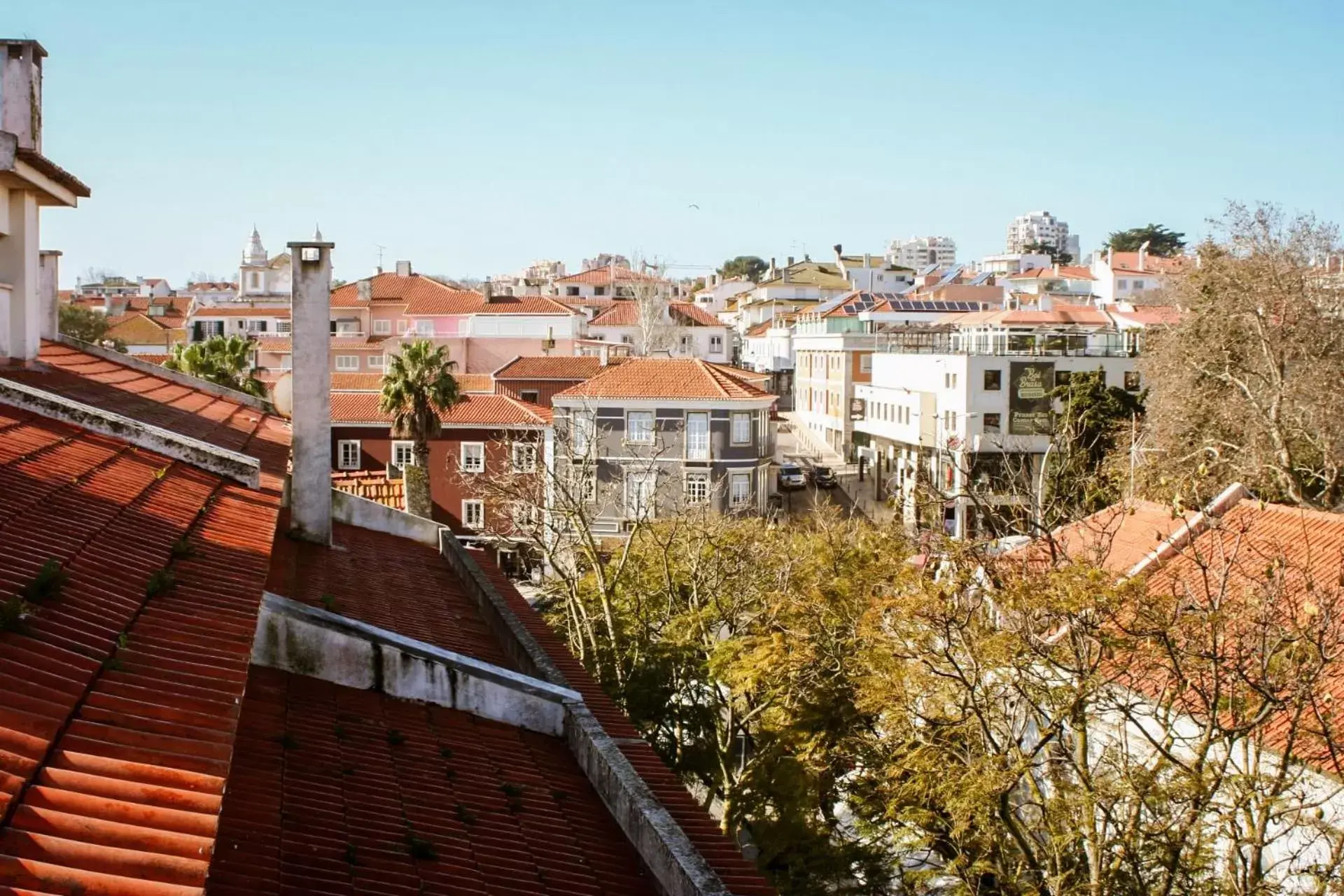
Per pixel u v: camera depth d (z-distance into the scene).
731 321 153.25
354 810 8.66
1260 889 12.63
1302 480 40.00
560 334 90.69
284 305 113.75
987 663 15.38
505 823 9.57
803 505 68.50
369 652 11.33
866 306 106.06
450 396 50.50
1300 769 14.72
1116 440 44.31
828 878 19.33
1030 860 14.13
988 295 121.50
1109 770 15.37
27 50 16.33
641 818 9.69
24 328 16.11
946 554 17.58
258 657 10.94
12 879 4.59
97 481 10.52
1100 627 15.51
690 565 29.23
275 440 18.34
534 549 38.53
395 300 94.25
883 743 18.03
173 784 5.73
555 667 13.30
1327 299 43.22
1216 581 19.03
